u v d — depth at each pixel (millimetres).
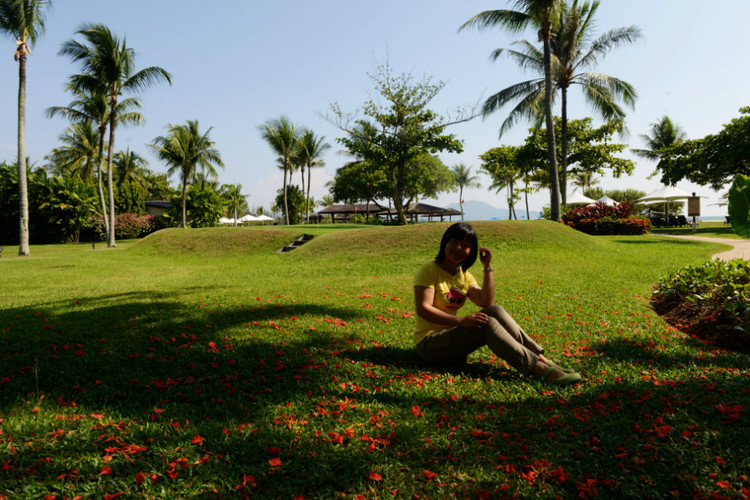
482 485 2271
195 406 3240
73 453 2520
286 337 4953
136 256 19344
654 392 3287
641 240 18719
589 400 3248
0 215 33031
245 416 3068
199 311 6262
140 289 8992
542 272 10039
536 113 24344
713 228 30203
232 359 4191
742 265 6418
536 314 6121
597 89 22312
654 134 41781
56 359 4227
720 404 2975
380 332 5242
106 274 13445
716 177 30344
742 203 6434
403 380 3734
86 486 2203
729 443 2533
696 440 2582
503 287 8227
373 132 25781
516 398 3334
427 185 61438
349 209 57656
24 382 3674
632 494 2131
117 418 3002
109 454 2496
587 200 34875
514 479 2295
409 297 7488
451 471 2389
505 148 35906
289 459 2502
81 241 35844
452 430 2834
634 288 8156
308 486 2260
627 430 2730
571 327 5406
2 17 19016
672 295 6863
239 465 2430
